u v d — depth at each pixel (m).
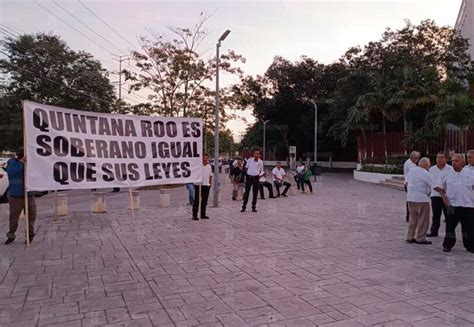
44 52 29.97
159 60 22.64
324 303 4.84
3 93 30.06
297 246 7.87
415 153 9.71
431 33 31.83
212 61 23.19
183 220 10.93
